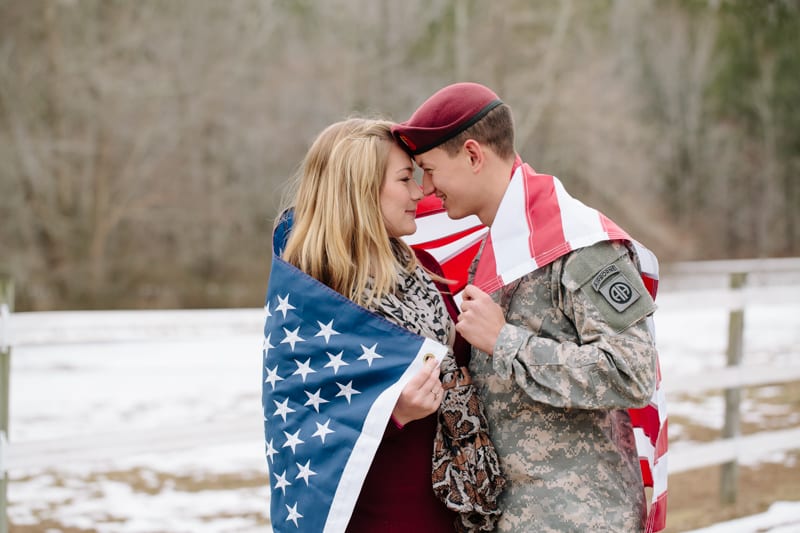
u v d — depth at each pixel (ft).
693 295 17.93
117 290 79.61
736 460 18.26
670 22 111.55
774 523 15.69
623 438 7.84
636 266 7.43
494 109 7.70
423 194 8.05
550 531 7.27
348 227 7.63
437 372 7.22
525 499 7.39
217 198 85.05
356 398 7.30
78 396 27.17
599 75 99.81
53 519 16.96
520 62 95.04
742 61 114.62
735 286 18.44
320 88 89.20
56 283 78.02
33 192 78.48
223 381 29.76
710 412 26.71
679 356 35.37
